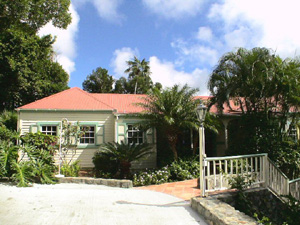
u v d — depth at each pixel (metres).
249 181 6.61
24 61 20.77
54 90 26.47
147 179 10.19
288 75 10.84
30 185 7.50
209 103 12.62
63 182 8.92
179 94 12.26
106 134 14.15
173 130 12.33
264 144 10.80
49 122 13.66
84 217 4.60
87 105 14.52
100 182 8.70
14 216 4.47
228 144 14.22
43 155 8.73
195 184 8.63
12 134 8.73
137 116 13.12
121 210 5.17
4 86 21.42
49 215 4.62
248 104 12.26
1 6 10.69
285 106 11.70
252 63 10.91
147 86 44.44
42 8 12.29
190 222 4.59
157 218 4.74
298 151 10.93
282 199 7.33
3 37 19.11
